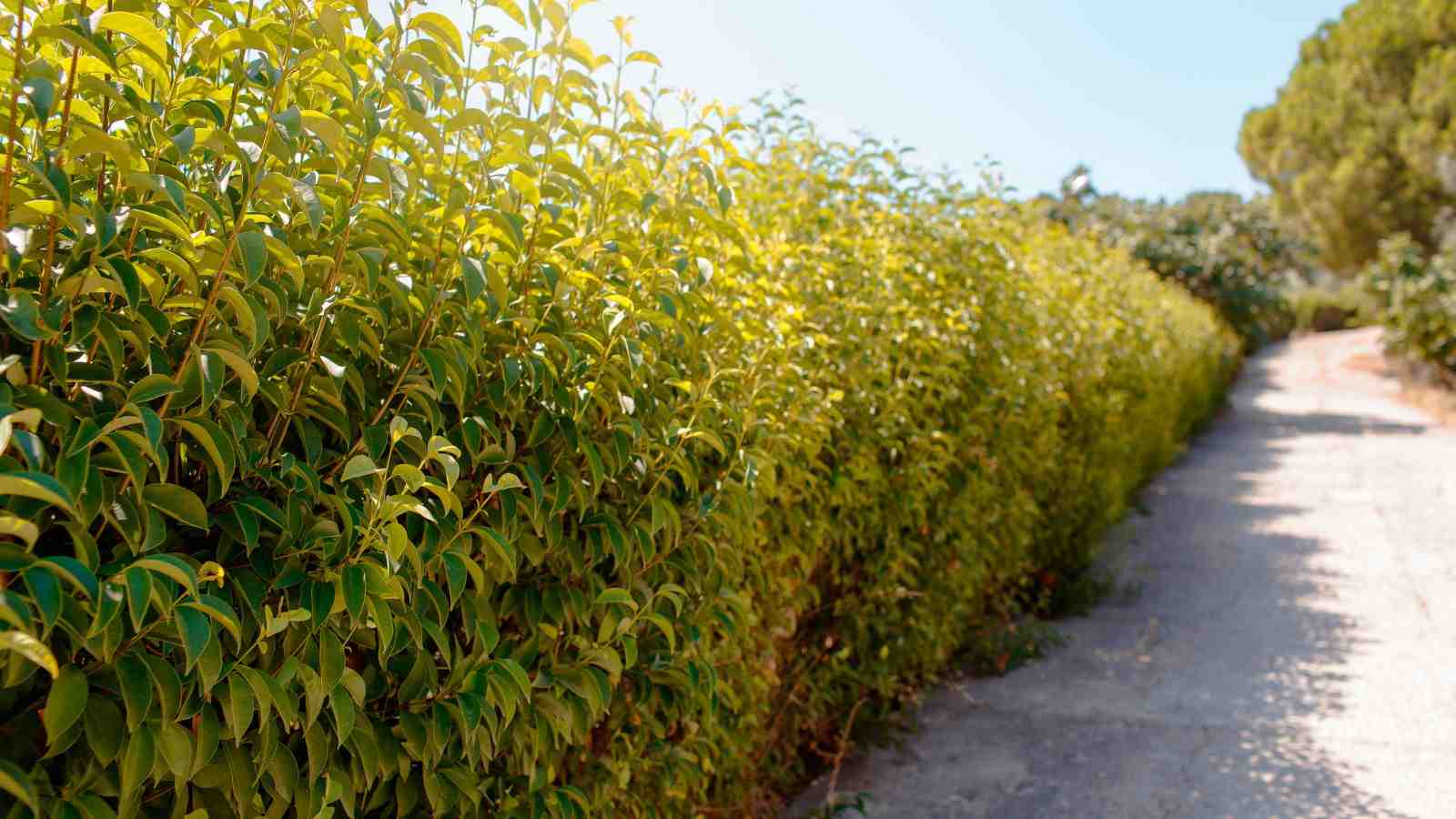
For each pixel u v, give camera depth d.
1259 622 5.90
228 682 1.36
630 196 2.18
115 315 1.33
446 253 1.81
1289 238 25.58
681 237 2.56
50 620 1.06
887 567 4.02
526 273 1.98
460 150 1.93
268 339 1.56
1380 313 18.50
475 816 1.84
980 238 5.04
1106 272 8.83
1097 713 4.64
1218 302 21.23
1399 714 4.45
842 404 3.64
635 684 2.37
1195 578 6.94
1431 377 17.11
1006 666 5.27
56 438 1.29
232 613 1.26
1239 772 3.99
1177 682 4.98
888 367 3.90
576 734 2.05
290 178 1.39
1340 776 3.91
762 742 3.45
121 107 1.34
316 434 1.57
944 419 4.50
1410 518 8.17
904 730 4.39
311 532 1.51
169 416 1.37
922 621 4.39
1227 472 11.22
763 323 2.93
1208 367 15.49
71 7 1.25
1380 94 27.91
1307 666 5.11
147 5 1.37
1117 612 6.22
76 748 1.27
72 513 1.11
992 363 4.83
